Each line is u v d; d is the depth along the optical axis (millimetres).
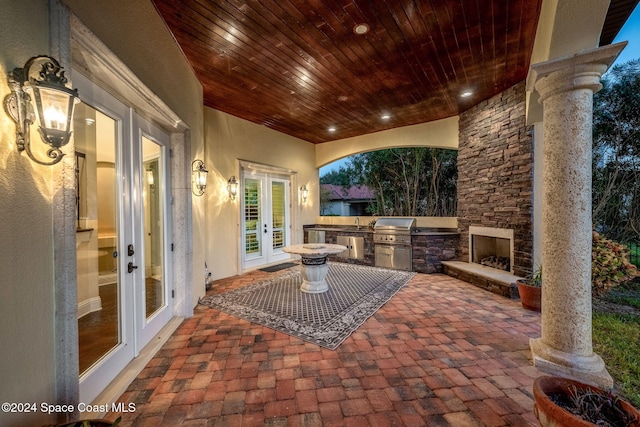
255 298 3977
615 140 4031
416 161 7543
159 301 2959
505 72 3822
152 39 2434
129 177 2279
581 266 2066
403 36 2969
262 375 2141
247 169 5914
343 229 6938
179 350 2531
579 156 2064
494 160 4613
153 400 1862
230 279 5145
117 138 2150
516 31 2885
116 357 2041
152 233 2848
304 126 6270
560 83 2102
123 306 2158
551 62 2072
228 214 5352
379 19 2689
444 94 4555
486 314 3338
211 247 4941
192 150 3588
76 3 1489
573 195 2080
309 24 2760
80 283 2043
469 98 4742
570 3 1816
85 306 2061
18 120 1131
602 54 1931
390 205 8148
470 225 5227
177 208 3246
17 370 1122
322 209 9602
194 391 1955
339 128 6438
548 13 2115
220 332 2896
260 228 6246
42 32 1277
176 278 3240
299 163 7305
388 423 1646
